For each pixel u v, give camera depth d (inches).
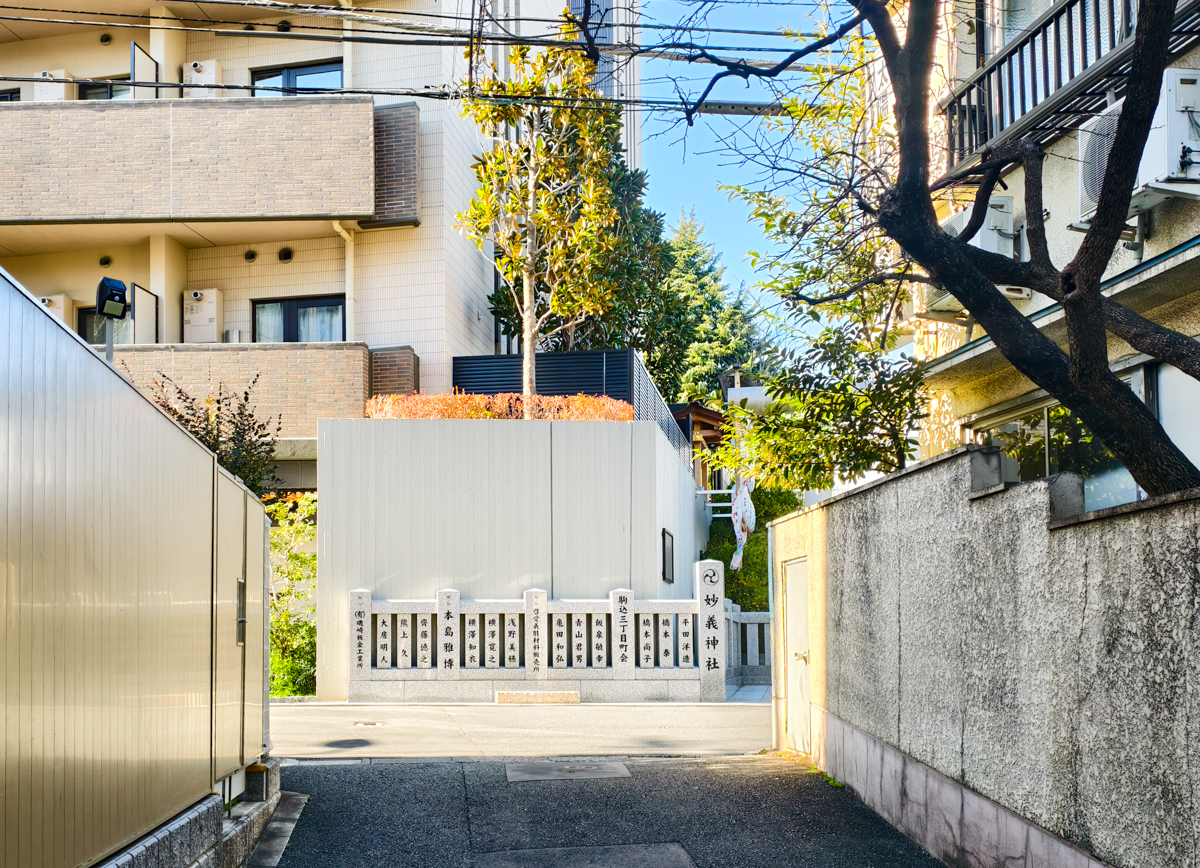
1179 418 362.6
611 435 687.7
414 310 821.2
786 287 449.4
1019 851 226.8
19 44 872.3
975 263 282.0
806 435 477.4
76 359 173.2
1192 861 164.4
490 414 700.7
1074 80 369.7
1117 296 360.5
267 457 682.8
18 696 148.7
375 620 639.1
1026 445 472.1
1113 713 188.9
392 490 672.4
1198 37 334.6
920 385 487.8
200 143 778.2
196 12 858.1
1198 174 332.8
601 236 800.9
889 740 315.9
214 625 265.6
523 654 639.8
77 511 172.9
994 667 240.2
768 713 577.0
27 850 150.7
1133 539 182.5
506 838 305.7
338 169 780.0
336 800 342.6
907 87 280.2
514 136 956.6
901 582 304.7
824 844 297.3
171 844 213.8
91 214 770.8
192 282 845.2
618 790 362.6
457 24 849.5
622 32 651.5
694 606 642.8
